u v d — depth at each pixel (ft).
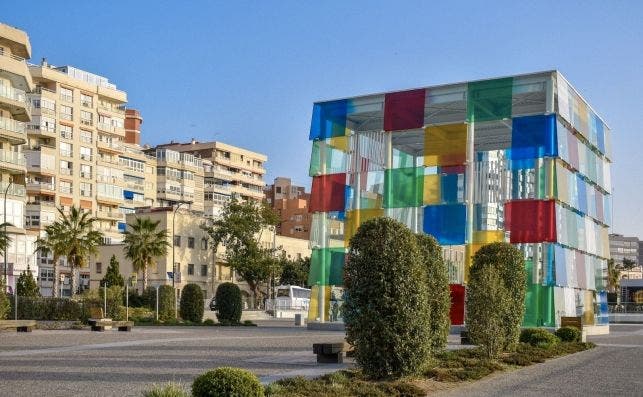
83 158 336.49
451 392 49.44
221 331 129.18
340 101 154.61
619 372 63.31
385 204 145.89
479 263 79.61
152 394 33.99
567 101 138.92
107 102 354.13
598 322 152.87
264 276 281.95
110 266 225.15
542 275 129.39
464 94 140.97
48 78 321.73
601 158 164.04
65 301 145.79
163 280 263.70
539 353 77.36
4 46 206.39
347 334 51.75
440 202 140.77
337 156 153.58
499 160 137.80
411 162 170.09
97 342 91.30
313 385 46.11
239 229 276.41
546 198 130.72
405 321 50.39
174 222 267.59
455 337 117.60
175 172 399.24
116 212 350.43
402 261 50.90
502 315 70.54
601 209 161.99
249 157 457.27
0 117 203.62
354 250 52.19
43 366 60.44
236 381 33.83
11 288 201.26
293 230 435.53
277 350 80.23
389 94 148.97
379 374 50.90
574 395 48.96
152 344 88.22
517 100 142.41
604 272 162.20
